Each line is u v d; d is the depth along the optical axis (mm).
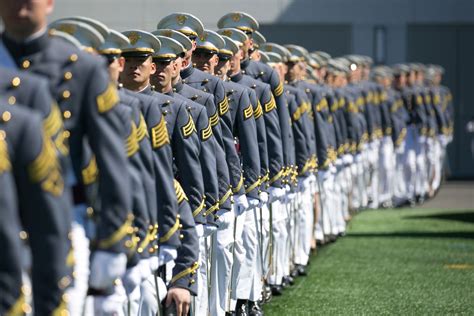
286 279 17000
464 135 41562
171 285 10430
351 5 40344
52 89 7430
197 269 10633
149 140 9445
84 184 7609
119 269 7426
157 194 9930
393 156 31516
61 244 6387
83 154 7586
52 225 6363
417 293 16609
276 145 15398
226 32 15750
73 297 7504
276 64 18125
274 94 16172
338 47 40406
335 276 18219
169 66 11344
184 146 11164
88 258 7660
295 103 18375
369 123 29719
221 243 12938
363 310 15211
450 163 41562
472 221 26766
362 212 29172
